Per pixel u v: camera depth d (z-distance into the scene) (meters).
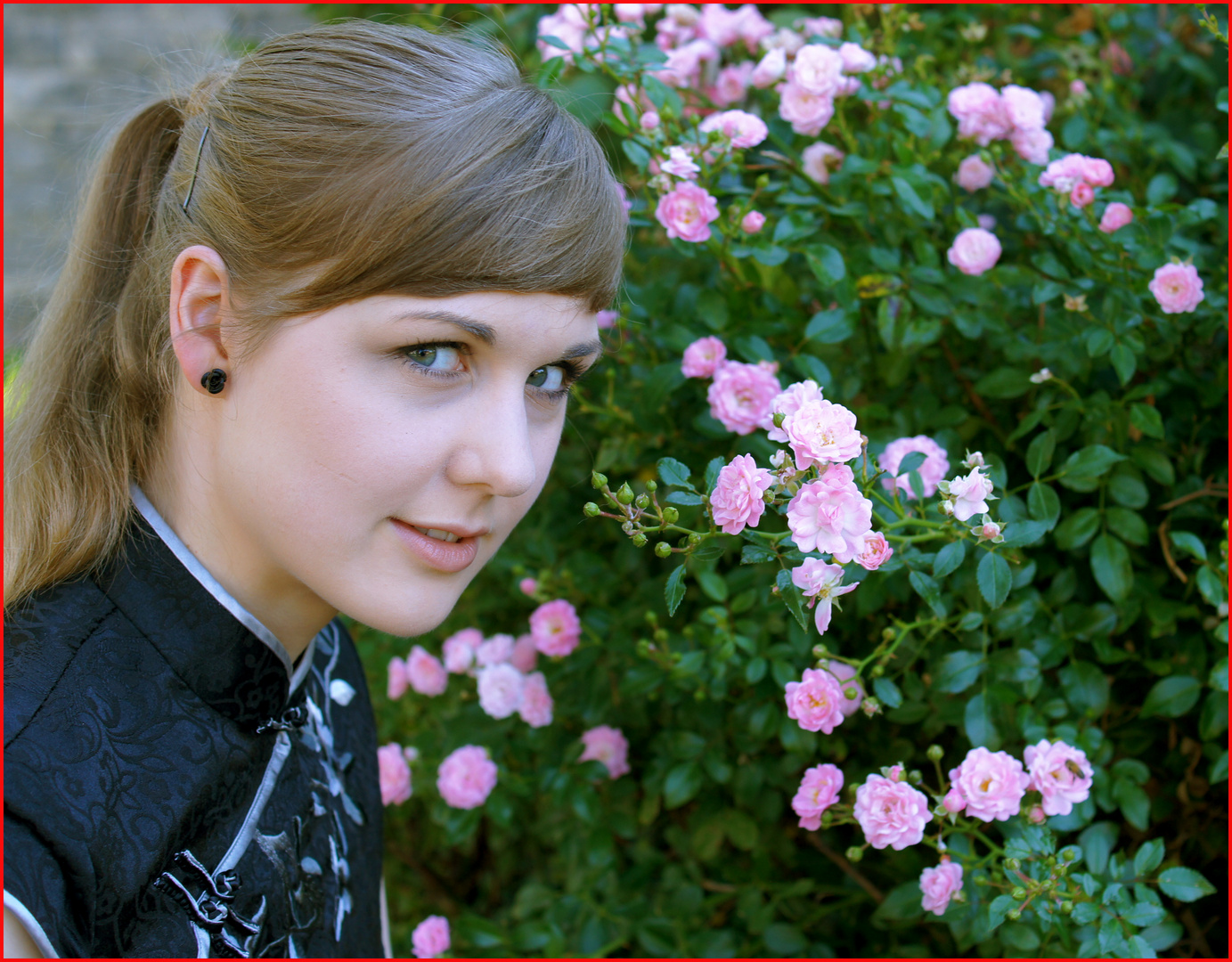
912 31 1.59
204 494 0.80
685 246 1.20
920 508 1.01
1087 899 0.96
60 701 0.71
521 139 0.72
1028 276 1.27
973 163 1.34
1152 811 1.23
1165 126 1.60
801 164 1.39
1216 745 1.13
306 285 0.69
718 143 1.19
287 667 0.85
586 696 1.46
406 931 1.78
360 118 0.70
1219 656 1.17
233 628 0.80
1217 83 1.53
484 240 0.68
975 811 0.93
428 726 1.74
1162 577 1.23
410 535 0.76
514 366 0.73
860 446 0.81
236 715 0.81
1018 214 1.33
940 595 1.04
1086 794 0.96
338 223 0.68
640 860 1.50
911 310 1.29
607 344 1.33
